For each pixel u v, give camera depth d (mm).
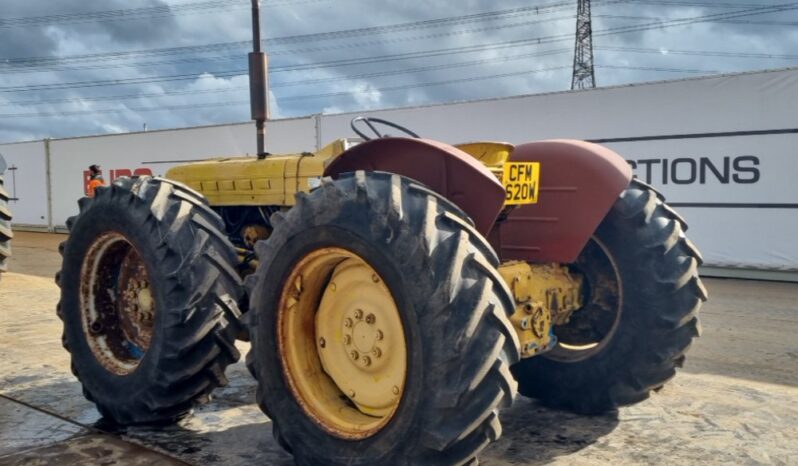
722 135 8914
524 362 3660
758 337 5520
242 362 4781
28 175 18906
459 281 2201
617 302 3416
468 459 2248
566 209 3291
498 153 3188
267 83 4355
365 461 2391
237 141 13586
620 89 9484
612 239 3342
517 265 3037
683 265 3230
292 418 2646
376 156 2762
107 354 3537
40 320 6359
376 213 2352
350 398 2627
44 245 15180
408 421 2254
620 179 3219
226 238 3334
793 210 8586
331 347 2686
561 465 2910
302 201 2615
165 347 3115
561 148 3355
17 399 3908
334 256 2521
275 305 2672
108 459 3023
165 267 3125
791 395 3900
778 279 8766
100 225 3463
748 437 3230
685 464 2918
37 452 3111
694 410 3623
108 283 3662
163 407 3221
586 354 3461
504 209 2979
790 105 8461
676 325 3170
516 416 3527
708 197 9094
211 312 3135
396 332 2453
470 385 2121
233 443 3209
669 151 9266
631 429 3338
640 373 3273
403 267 2254
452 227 2320
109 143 16422
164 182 3408
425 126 10992
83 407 3758
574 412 3562
